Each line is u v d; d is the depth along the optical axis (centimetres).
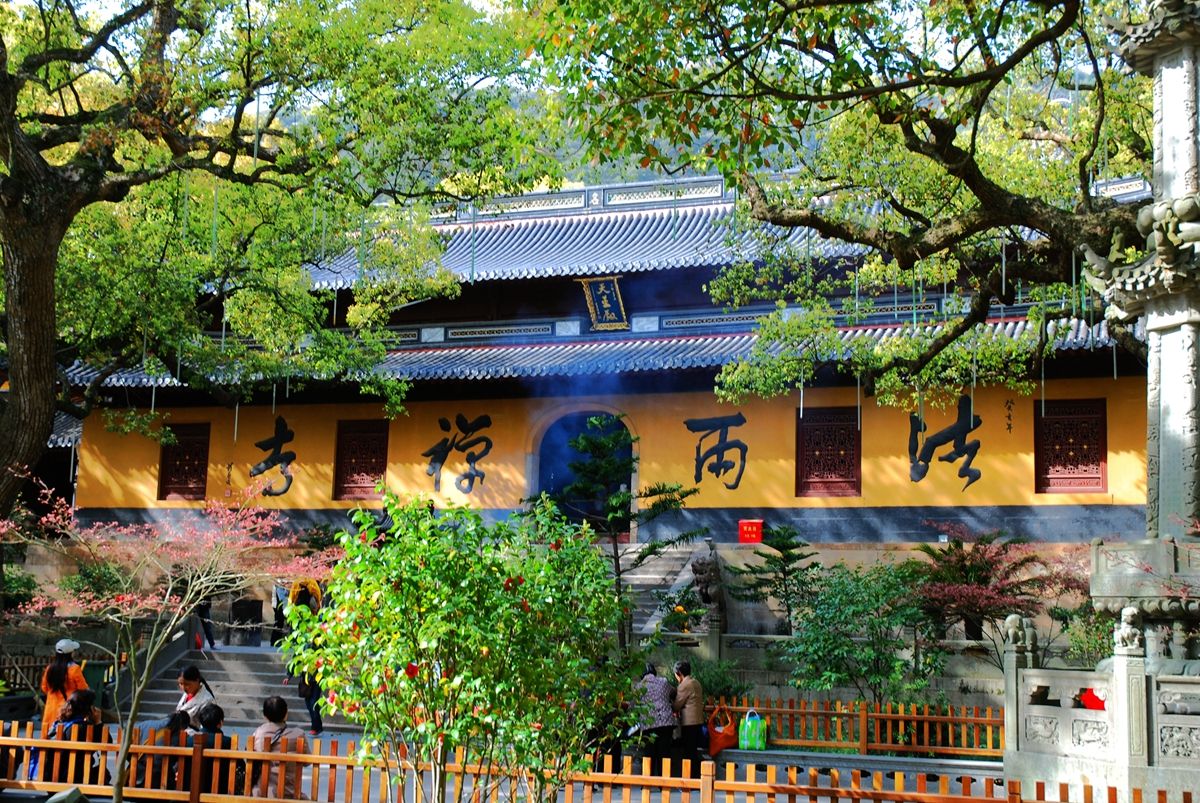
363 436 3547
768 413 3228
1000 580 2459
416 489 3472
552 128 1741
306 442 3562
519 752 1028
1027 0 1510
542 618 1067
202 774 1338
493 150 2058
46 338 1858
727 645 2417
